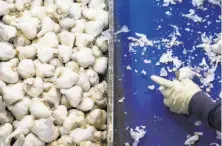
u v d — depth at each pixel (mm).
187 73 1124
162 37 1223
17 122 997
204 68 1170
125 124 1102
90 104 1036
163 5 1274
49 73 1022
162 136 1088
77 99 1016
